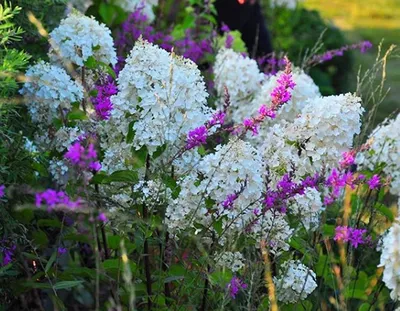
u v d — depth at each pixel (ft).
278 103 10.18
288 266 10.59
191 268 10.69
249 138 13.07
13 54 10.32
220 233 10.04
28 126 11.63
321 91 27.20
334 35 29.19
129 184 10.42
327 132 11.10
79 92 11.32
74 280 10.77
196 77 10.65
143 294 10.94
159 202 10.43
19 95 12.02
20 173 10.77
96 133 10.91
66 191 10.09
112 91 10.50
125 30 17.80
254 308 9.79
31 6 13.35
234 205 10.07
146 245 10.53
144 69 10.30
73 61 11.89
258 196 10.11
